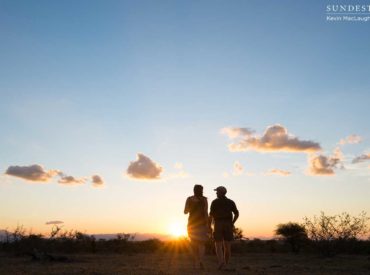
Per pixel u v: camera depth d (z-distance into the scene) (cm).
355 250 2641
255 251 3916
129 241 3425
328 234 2441
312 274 1185
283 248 4038
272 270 1299
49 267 1395
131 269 1272
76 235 3075
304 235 3644
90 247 3092
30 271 1221
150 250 3384
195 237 1221
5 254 2347
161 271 1180
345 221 2448
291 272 1235
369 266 1508
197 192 1230
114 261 1830
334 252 2433
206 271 1173
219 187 1217
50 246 2795
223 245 1236
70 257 2095
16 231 2614
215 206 1209
